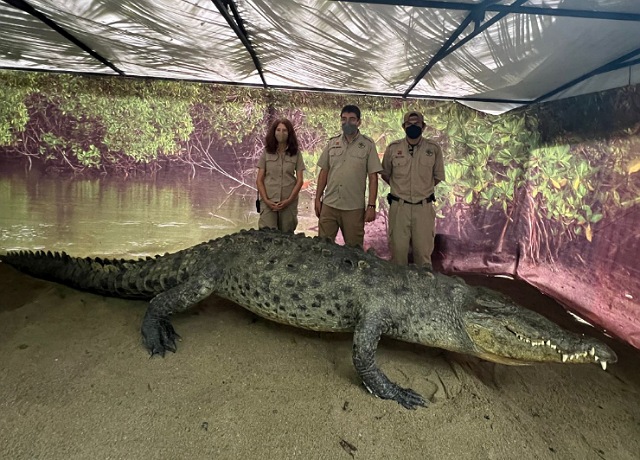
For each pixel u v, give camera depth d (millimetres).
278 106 6059
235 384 2859
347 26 3568
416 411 2756
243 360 3139
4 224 5871
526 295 5473
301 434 2465
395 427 2594
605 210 4523
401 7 3160
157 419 2486
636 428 2816
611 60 3914
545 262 5758
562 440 2648
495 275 6480
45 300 3895
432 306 3219
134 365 2984
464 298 3230
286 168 4770
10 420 2387
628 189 4160
